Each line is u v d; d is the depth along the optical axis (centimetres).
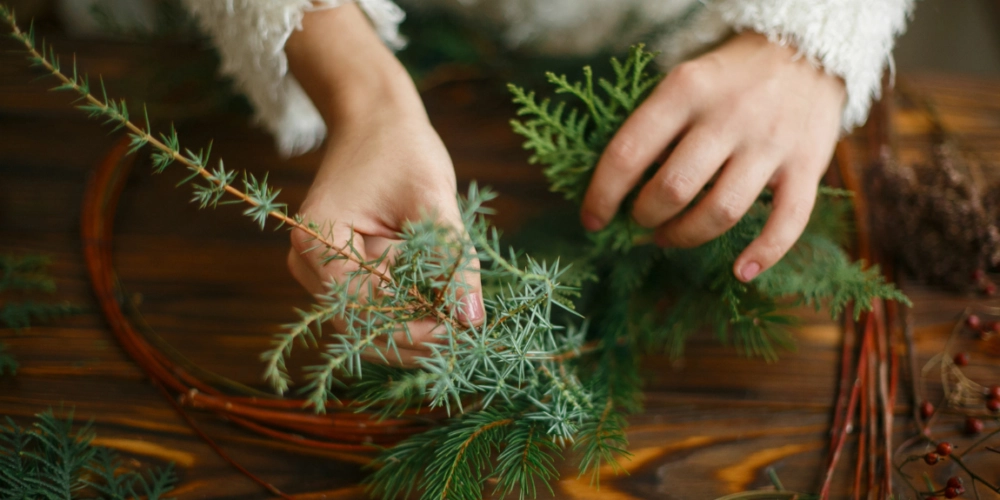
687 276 57
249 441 55
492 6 73
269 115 62
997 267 61
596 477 53
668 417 56
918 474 54
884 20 56
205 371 58
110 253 62
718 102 52
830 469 53
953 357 58
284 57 56
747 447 55
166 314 60
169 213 65
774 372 58
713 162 52
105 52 73
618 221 56
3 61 72
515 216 65
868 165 65
